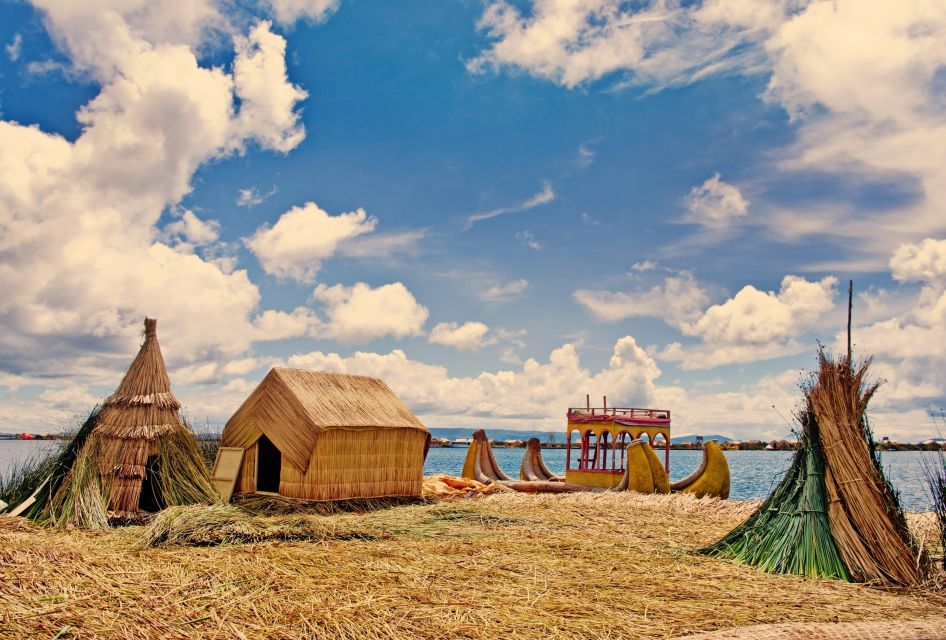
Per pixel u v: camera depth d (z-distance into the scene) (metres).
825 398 9.35
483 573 8.27
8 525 11.25
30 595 6.39
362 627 6.04
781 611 6.98
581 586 7.76
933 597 7.85
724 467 20.98
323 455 14.33
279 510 13.59
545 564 8.90
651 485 19.73
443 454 112.62
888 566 8.52
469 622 6.34
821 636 5.96
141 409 13.10
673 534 11.77
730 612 6.89
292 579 7.46
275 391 14.86
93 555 8.20
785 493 9.63
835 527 8.88
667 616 6.71
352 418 14.93
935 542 9.80
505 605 6.88
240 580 7.34
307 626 6.04
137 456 12.63
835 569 8.65
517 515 13.30
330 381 15.87
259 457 15.93
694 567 9.02
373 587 7.32
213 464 15.47
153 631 5.79
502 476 23.94
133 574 7.40
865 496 8.88
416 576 7.91
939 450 9.05
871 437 9.38
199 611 6.32
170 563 8.11
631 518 13.55
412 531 11.38
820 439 9.41
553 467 68.69
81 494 12.04
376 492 15.25
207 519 10.33
